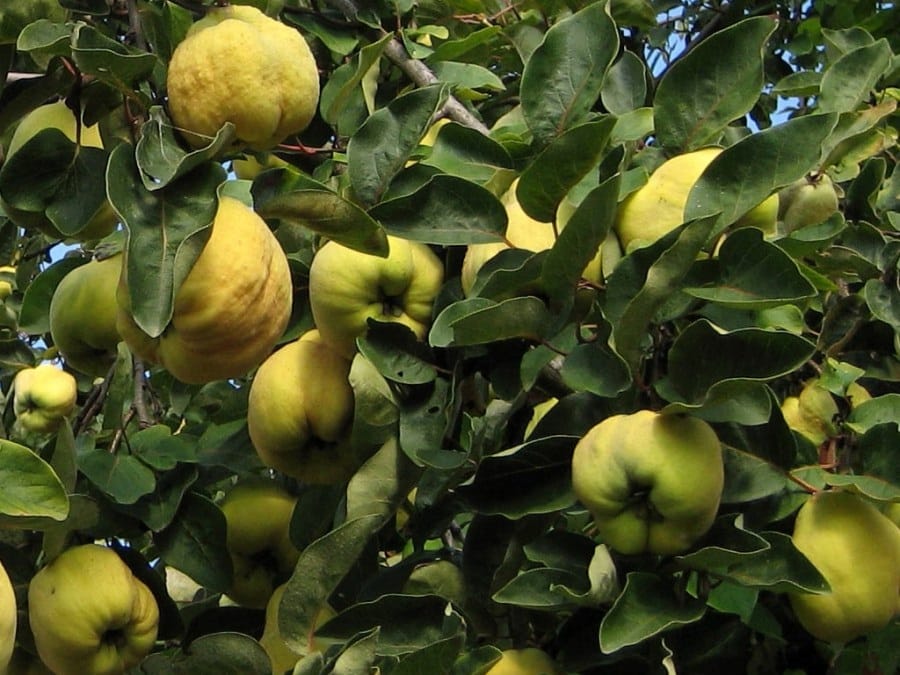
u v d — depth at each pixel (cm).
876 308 129
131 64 110
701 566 112
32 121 122
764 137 116
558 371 126
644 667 117
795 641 129
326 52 152
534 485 119
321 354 130
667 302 116
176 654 132
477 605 123
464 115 142
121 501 126
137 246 107
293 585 119
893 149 161
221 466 141
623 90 138
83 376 171
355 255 127
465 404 132
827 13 189
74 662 122
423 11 158
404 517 140
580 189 126
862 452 120
